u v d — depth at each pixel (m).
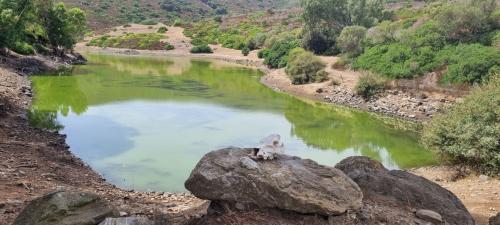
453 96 32.19
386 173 9.89
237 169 7.69
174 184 15.96
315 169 8.08
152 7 156.12
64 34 57.06
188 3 179.00
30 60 46.78
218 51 87.06
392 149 23.02
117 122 25.80
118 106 30.77
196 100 34.72
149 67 59.19
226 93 39.09
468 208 13.02
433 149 19.09
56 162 15.88
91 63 61.56
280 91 42.16
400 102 33.78
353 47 52.09
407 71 37.03
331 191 7.74
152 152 20.03
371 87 36.56
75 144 20.58
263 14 127.50
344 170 10.08
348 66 48.09
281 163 8.05
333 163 20.28
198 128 25.28
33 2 50.12
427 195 9.28
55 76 44.19
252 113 30.83
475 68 32.59
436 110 31.19
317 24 67.69
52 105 29.62
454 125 18.27
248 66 65.62
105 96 34.47
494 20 42.38
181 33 105.88
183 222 7.83
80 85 39.38
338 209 7.63
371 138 25.31
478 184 16.06
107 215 7.09
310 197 7.49
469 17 41.41
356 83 39.69
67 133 22.52
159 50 89.69
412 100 33.56
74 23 59.09
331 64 51.69
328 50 62.41
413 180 9.80
